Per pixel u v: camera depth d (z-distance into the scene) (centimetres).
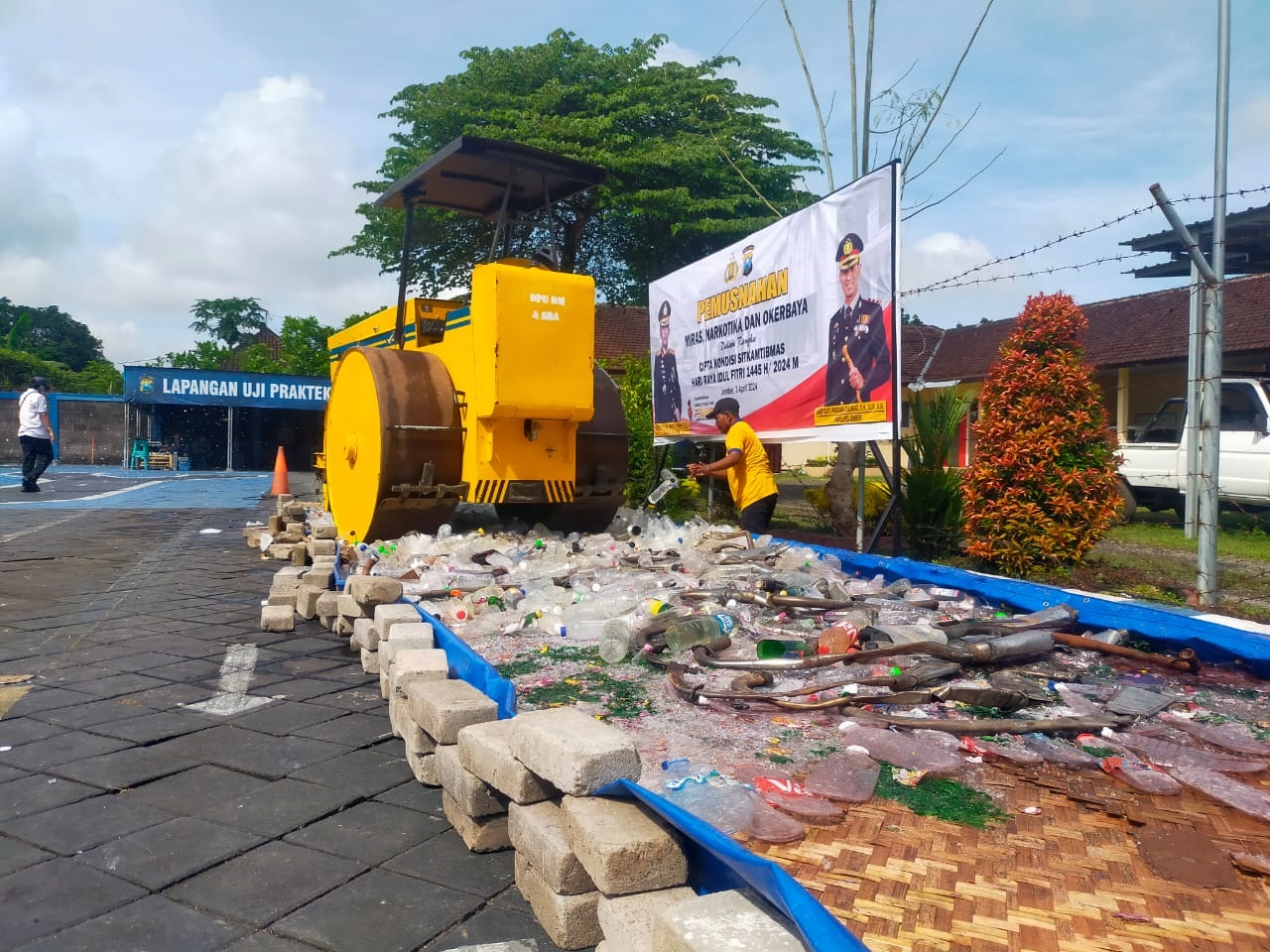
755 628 457
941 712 339
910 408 918
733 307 881
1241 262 1505
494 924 225
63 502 1459
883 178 657
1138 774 276
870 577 634
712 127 2144
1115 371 1667
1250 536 1073
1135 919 196
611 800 222
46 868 250
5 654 479
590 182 791
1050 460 700
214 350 5181
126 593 660
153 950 211
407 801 298
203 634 532
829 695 349
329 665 462
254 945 214
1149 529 1151
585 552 666
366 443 702
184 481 2125
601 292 2502
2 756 333
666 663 396
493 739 261
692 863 210
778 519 1194
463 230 2175
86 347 6869
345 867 254
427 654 357
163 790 304
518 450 680
